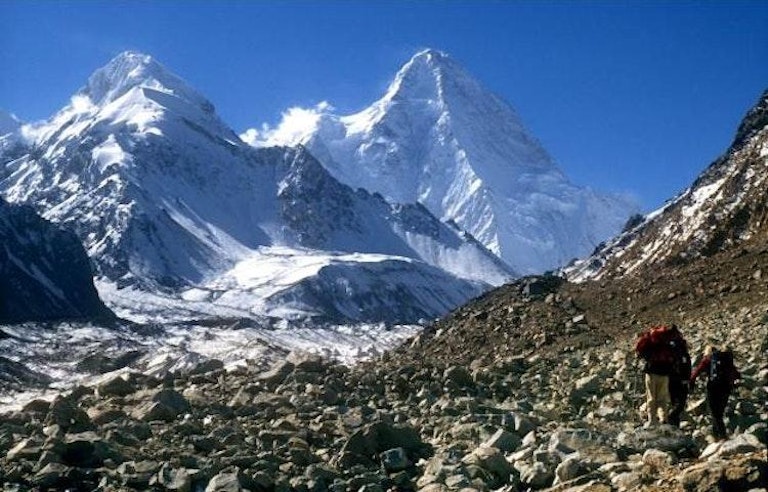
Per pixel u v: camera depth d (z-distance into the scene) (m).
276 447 18.06
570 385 25.95
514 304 53.06
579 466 13.95
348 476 16.22
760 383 21.62
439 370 29.39
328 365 30.81
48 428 18.31
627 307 46.12
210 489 14.72
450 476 14.89
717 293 42.72
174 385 28.56
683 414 19.41
